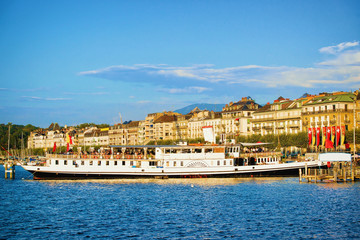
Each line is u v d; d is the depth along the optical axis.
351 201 70.50
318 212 62.12
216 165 100.50
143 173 99.00
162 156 99.88
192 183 93.62
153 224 55.56
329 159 96.38
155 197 76.19
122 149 100.62
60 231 52.12
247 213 61.97
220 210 64.31
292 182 95.06
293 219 57.88
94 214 61.81
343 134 137.50
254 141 168.75
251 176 101.69
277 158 107.88
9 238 49.00
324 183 93.25
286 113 175.12
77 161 99.00
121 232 51.62
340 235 50.06
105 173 98.81
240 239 48.66
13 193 81.88
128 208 66.19
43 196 78.06
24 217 59.91
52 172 99.31
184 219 58.44
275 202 70.25
